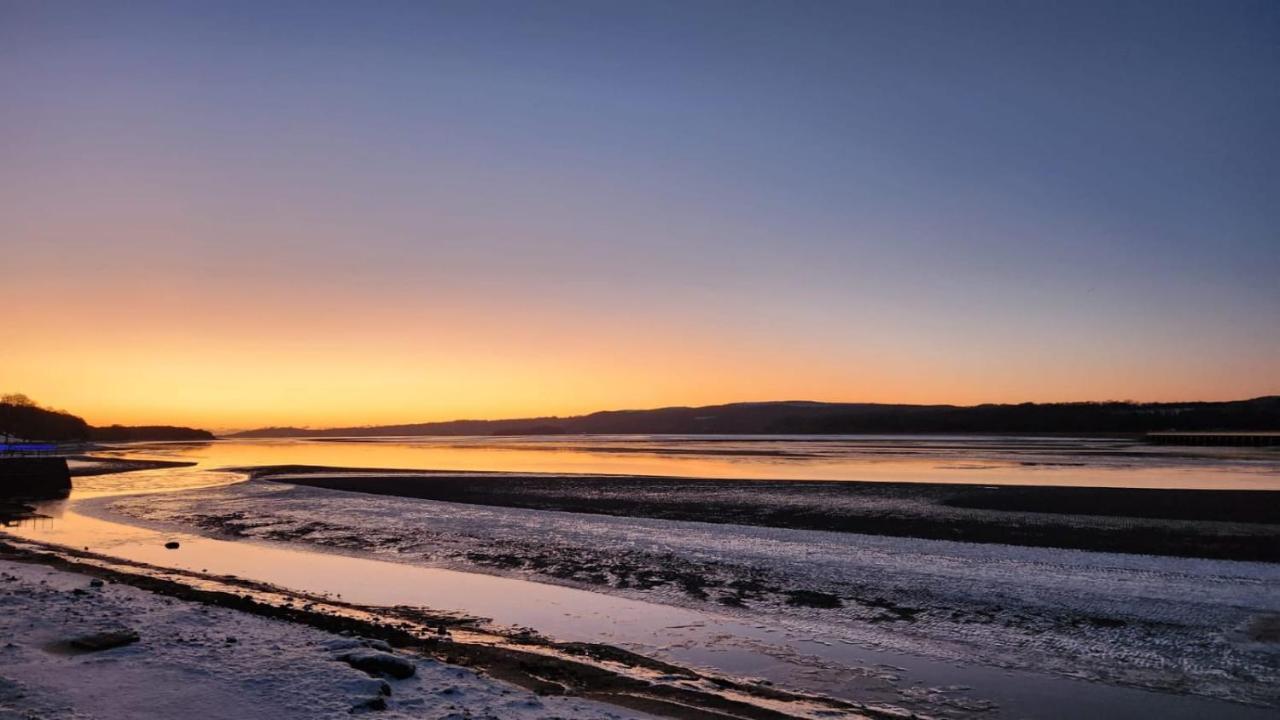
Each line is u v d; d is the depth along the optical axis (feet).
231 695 31.91
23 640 39.60
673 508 103.24
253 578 66.13
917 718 35.60
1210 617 50.37
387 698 32.40
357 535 87.97
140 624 43.42
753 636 48.49
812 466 208.44
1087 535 77.15
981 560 67.62
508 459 280.72
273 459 299.17
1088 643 46.11
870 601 55.88
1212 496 103.40
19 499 138.82
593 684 37.81
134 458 304.30
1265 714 35.99
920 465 209.26
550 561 71.56
